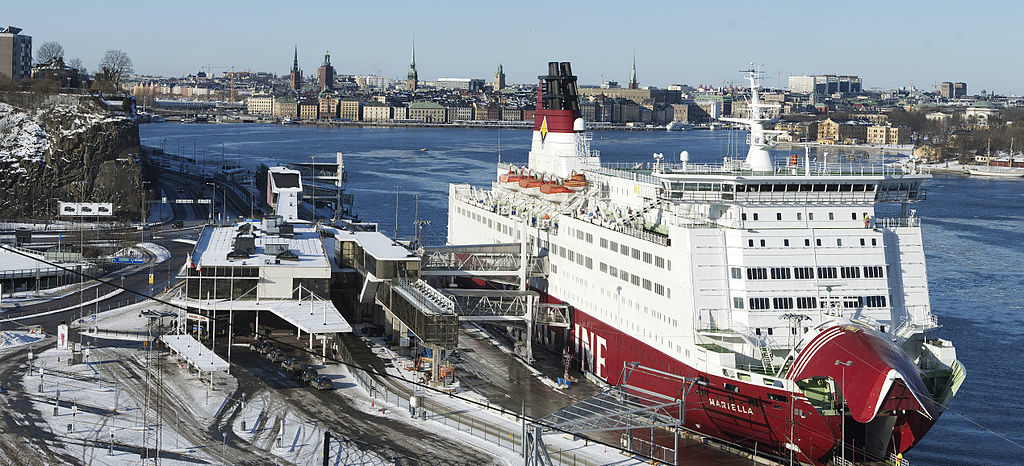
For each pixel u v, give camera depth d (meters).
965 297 159.38
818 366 80.19
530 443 82.62
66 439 87.50
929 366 90.81
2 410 94.38
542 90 147.25
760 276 90.75
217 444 87.38
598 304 110.38
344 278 137.38
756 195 93.81
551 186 128.88
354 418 94.81
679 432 94.31
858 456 86.00
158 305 140.62
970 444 96.19
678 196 94.94
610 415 83.25
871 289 92.38
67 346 117.00
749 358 89.50
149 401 98.31
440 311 105.69
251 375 108.00
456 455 85.88
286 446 87.19
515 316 117.25
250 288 124.62
